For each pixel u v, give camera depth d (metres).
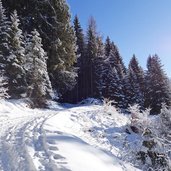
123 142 14.06
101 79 52.19
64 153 7.34
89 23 57.34
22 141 8.91
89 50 54.09
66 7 40.69
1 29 27.20
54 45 36.94
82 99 53.47
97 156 7.97
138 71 62.09
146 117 13.42
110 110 25.02
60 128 13.08
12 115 18.97
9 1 36.25
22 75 27.08
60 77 38.94
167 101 49.16
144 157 10.43
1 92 24.33
